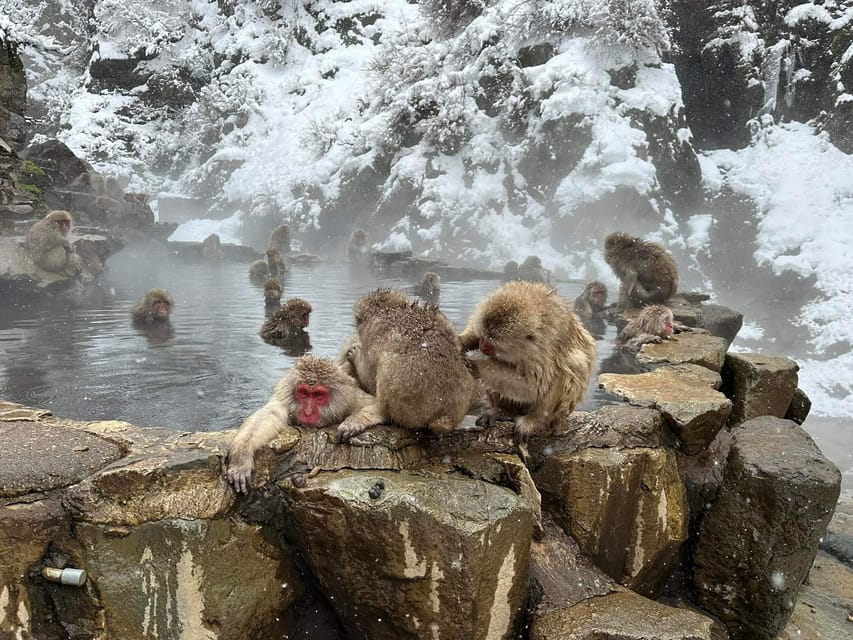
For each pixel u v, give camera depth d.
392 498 3.07
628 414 4.07
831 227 19.27
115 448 3.25
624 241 8.51
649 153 19.23
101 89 30.72
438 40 23.88
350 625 3.35
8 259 9.02
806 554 3.92
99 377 5.13
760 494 3.99
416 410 3.41
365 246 16.61
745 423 4.67
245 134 27.36
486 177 20.09
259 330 7.00
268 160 25.92
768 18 22.44
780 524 3.93
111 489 2.95
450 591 3.04
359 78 27.69
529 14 20.66
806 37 21.95
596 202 18.19
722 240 20.19
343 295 9.84
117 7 31.00
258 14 30.22
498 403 3.89
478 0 22.77
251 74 28.62
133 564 2.96
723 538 4.15
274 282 8.86
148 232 17.19
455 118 20.62
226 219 24.89
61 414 4.26
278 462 3.32
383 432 3.49
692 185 20.28
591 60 19.84
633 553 4.02
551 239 18.83
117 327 7.11
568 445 3.88
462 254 19.09
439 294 10.27
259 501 3.24
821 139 21.42
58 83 30.94
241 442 3.21
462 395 3.47
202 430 3.99
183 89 30.44
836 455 12.50
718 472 4.33
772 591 3.99
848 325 16.95
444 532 3.01
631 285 8.41
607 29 19.67
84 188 15.61
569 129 19.02
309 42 29.61
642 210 18.36
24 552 2.89
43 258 9.29
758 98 22.09
